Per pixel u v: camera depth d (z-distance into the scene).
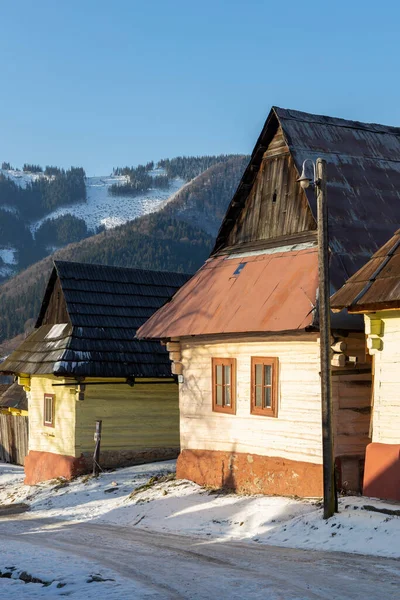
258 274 18.48
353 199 18.08
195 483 19.28
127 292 26.20
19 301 148.75
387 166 19.41
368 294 13.89
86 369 23.20
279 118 18.77
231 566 11.23
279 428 17.12
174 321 19.69
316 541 12.80
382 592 9.06
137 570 11.22
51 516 18.83
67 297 24.91
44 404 25.61
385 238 17.67
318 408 16.14
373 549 11.75
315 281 16.45
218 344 19.11
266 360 17.56
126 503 18.69
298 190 18.47
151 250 177.38
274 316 16.45
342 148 19.17
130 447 24.23
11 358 26.64
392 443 13.98
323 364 13.96
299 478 16.45
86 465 23.67
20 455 31.27
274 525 14.38
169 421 24.91
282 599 8.90
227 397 18.81
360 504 13.59
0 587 10.08
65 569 11.30
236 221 20.42
